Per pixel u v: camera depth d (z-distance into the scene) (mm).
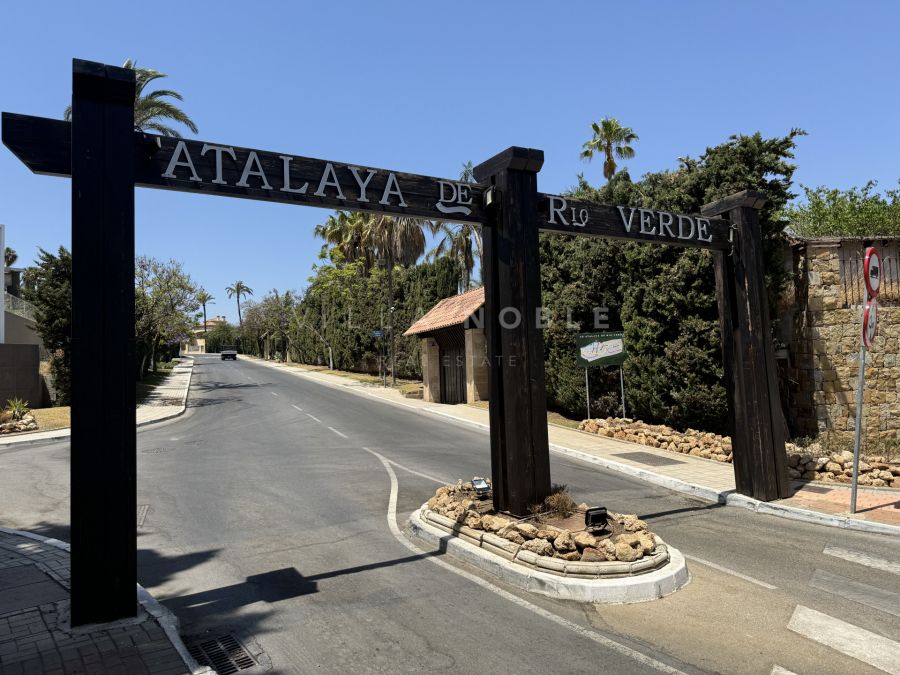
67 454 13742
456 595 5270
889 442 13719
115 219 4746
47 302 23141
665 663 4062
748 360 8719
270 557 6344
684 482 9836
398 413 21609
